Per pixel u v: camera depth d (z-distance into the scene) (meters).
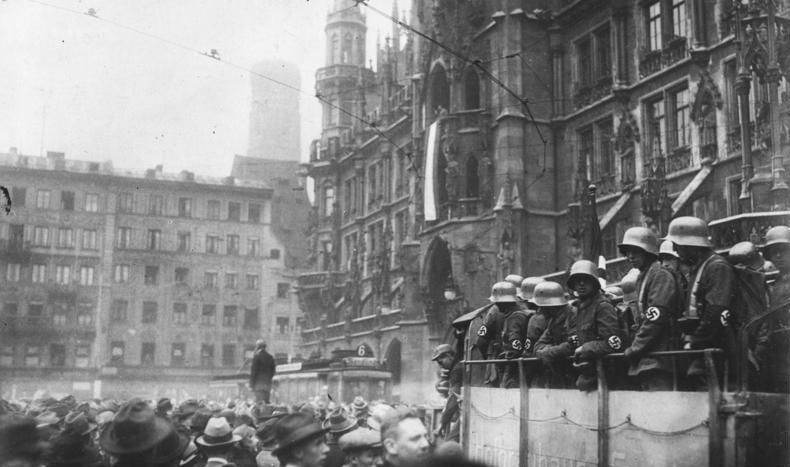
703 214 35.59
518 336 12.89
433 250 51.56
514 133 46.59
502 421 12.43
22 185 92.25
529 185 46.62
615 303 12.78
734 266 9.45
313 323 82.38
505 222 45.47
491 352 14.04
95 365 91.19
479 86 49.66
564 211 46.12
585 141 45.81
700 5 36.84
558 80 47.59
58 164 93.88
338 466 10.63
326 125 89.38
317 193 85.19
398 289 66.69
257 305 98.62
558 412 10.88
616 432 9.68
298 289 83.06
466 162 49.38
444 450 5.43
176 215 97.44
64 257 92.44
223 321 97.00
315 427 6.73
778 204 27.81
